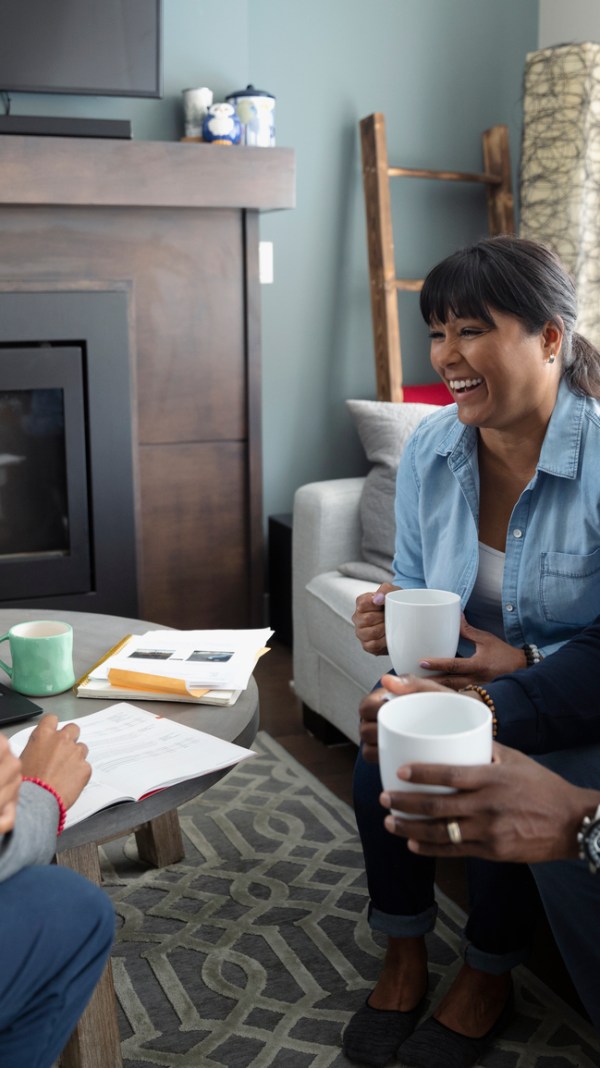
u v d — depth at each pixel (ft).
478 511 4.75
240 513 9.89
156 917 5.51
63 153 8.46
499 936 4.48
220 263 9.37
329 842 6.32
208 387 9.56
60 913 2.98
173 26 9.29
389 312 10.26
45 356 8.79
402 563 5.29
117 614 9.36
